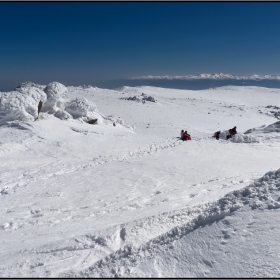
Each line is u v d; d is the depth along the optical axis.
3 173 16.61
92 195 12.38
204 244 4.79
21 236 8.37
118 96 143.75
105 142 26.02
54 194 12.70
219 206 5.58
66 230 8.51
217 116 94.25
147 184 13.75
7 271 5.93
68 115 32.03
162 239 5.43
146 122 78.38
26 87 30.28
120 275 4.88
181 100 140.62
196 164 17.39
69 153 22.12
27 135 25.22
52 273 5.69
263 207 4.98
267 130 31.25
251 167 16.48
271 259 3.92
